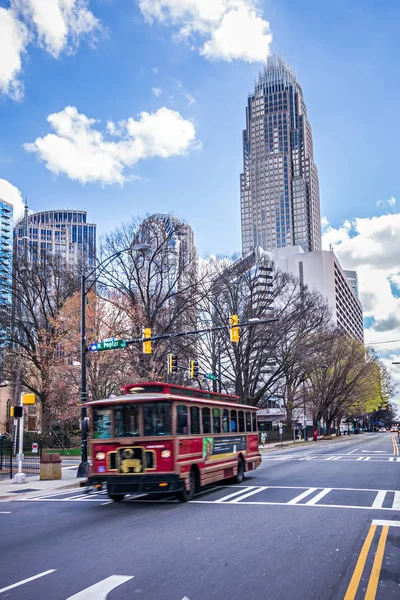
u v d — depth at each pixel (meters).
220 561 8.16
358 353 76.81
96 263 42.25
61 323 44.78
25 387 53.41
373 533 10.03
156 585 6.98
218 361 45.31
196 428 16.03
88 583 7.17
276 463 29.44
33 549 9.47
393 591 6.61
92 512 13.80
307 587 6.79
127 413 14.83
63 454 43.84
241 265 45.97
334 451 41.12
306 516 11.94
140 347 39.16
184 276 43.00
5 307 49.53
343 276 169.50
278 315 47.09
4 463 31.03
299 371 52.06
